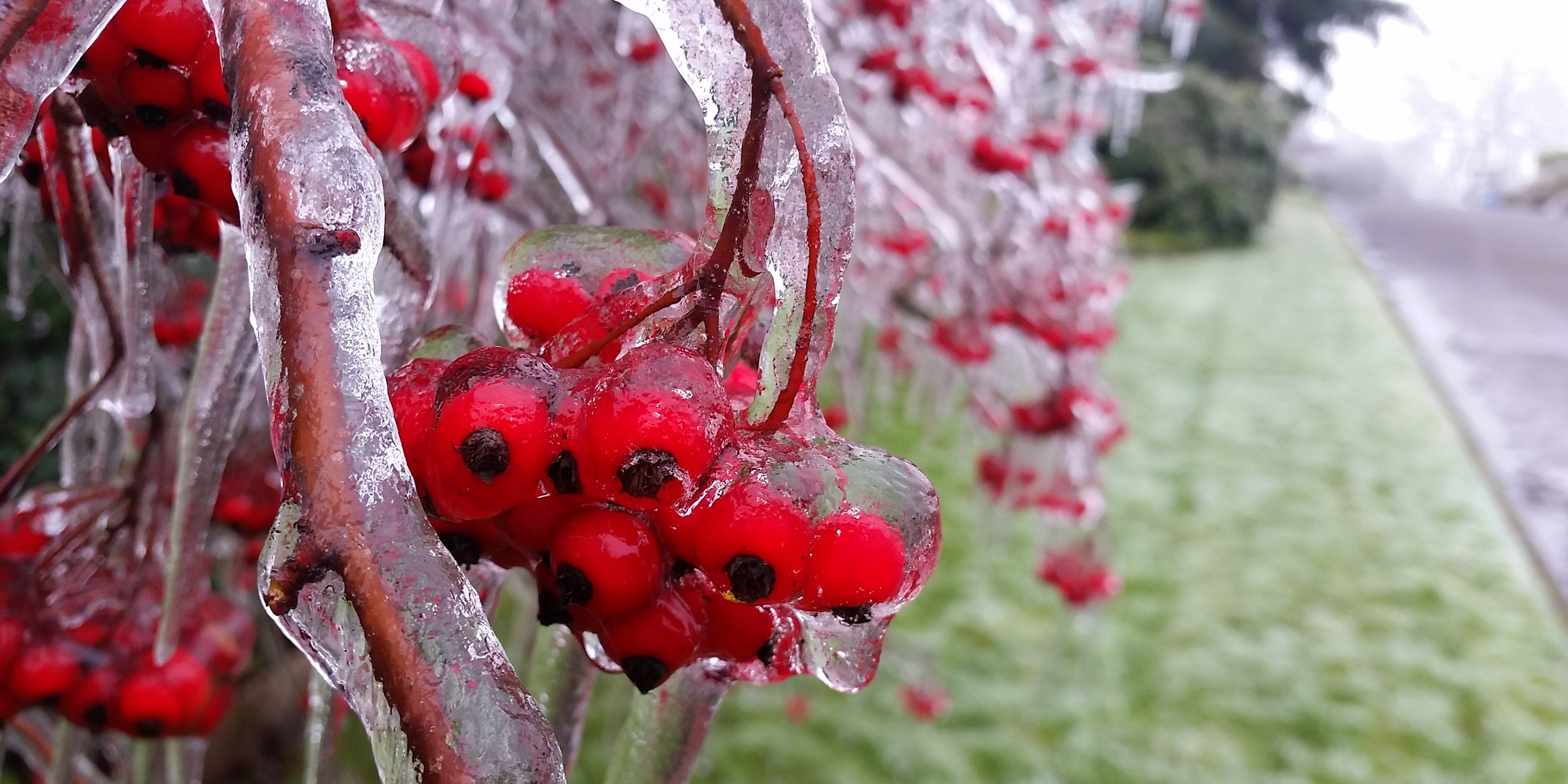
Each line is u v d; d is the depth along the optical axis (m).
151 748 0.18
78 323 0.19
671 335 0.08
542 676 0.11
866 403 0.93
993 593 0.72
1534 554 0.86
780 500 0.08
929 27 0.50
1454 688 0.66
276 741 0.41
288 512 0.06
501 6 0.24
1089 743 0.57
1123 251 1.61
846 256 0.08
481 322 0.19
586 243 0.09
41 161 0.13
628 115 0.42
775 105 0.07
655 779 0.10
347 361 0.06
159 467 0.15
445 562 0.06
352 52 0.09
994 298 0.53
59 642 0.15
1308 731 0.60
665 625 0.08
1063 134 0.53
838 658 0.09
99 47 0.08
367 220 0.07
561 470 0.07
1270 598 0.75
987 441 0.83
